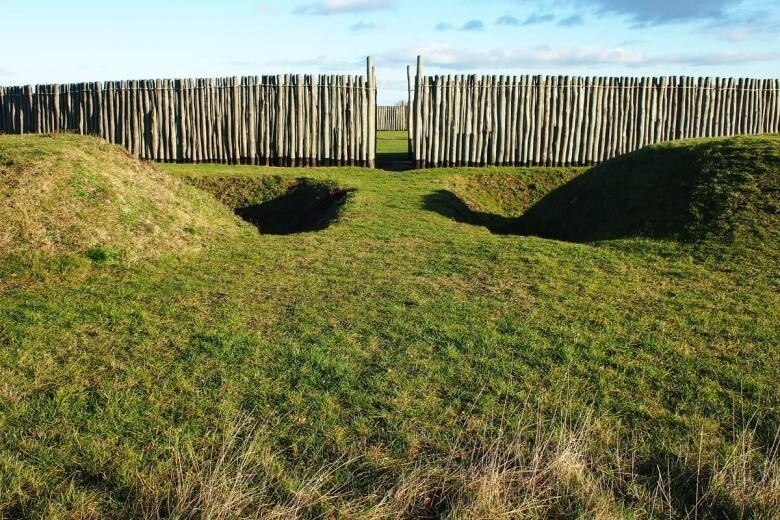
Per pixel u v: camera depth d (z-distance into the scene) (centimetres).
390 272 820
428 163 1802
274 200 1519
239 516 361
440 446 424
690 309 681
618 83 1777
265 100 1792
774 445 425
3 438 425
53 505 363
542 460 405
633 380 515
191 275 809
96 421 446
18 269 776
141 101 1850
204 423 446
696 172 1146
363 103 1786
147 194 1068
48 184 941
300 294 726
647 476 400
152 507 364
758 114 1842
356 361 545
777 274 802
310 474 396
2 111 2019
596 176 1376
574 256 907
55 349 562
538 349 571
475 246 966
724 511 374
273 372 522
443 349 569
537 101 1772
